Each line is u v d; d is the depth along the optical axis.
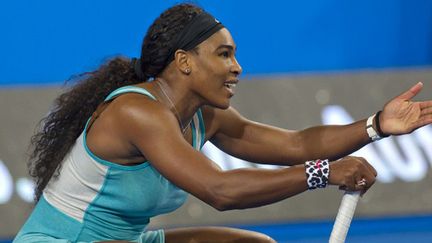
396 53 14.12
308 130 7.45
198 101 6.67
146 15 13.78
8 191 11.86
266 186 6.08
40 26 13.69
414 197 12.12
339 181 6.08
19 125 12.20
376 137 7.05
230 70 6.52
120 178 6.58
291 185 6.09
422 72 12.70
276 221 12.03
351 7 13.95
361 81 12.59
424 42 14.16
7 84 13.72
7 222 11.75
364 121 7.12
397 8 14.03
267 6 13.80
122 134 6.36
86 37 13.77
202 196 6.18
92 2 13.72
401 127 6.86
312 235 12.37
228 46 6.51
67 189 6.77
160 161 6.22
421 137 12.19
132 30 13.80
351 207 6.29
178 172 6.17
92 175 6.61
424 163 12.15
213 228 7.49
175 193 6.84
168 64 6.58
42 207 6.93
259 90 12.44
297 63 13.96
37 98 12.35
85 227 6.77
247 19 13.80
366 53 14.06
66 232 6.78
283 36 13.88
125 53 13.84
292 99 12.45
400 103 6.88
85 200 6.73
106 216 6.78
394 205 12.10
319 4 13.86
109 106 6.51
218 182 6.10
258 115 12.34
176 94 6.61
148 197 6.66
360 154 12.12
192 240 7.39
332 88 12.52
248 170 6.16
